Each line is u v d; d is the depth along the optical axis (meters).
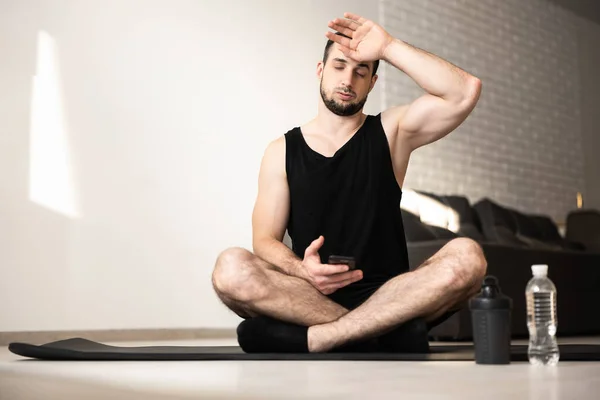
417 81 2.41
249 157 4.84
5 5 4.00
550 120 7.56
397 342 2.20
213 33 4.75
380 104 5.84
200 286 4.52
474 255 2.18
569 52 7.92
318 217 2.43
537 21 7.54
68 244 4.05
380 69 5.86
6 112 3.95
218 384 1.46
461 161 6.46
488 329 1.86
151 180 4.38
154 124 4.43
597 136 8.16
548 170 7.46
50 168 4.04
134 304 4.24
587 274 4.95
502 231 5.48
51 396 1.31
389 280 2.26
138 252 4.29
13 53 4.00
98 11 4.29
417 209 4.91
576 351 2.16
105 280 4.16
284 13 5.16
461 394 1.24
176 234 4.44
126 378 1.63
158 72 4.48
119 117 4.30
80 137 4.15
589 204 7.95
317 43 5.35
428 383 1.43
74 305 4.04
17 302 3.88
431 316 2.28
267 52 5.03
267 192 2.52
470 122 6.61
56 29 4.14
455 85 2.37
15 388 1.44
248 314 2.33
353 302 2.33
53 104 4.09
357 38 2.44
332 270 2.14
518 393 1.25
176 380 1.56
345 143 2.46
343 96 2.44
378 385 1.40
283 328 2.22
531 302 1.89
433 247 3.95
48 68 4.09
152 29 4.48
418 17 6.24
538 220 6.17
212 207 4.62
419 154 6.07
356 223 2.41
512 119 7.09
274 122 5.01
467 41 6.70
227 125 4.75
